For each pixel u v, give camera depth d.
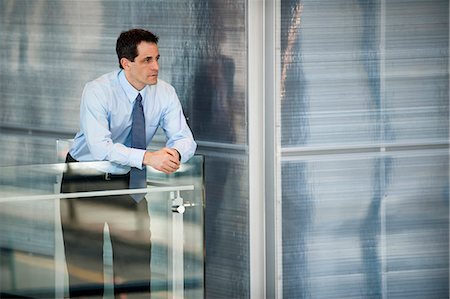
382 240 7.71
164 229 6.64
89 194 6.40
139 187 6.56
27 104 7.81
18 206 6.20
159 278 6.63
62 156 7.44
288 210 7.40
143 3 7.57
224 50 7.44
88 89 6.87
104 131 6.85
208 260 7.74
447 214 7.89
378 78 7.57
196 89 7.57
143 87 6.98
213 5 7.46
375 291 7.74
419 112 7.71
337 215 7.55
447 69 7.78
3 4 7.76
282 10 7.25
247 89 7.32
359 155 7.57
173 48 7.55
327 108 7.44
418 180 7.77
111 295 6.50
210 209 7.68
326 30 7.39
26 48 7.77
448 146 7.82
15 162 7.91
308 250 7.49
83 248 6.40
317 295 7.55
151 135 7.10
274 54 7.26
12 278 6.20
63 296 6.36
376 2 7.52
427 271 7.89
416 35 7.66
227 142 7.50
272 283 7.43
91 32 7.65
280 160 7.34
